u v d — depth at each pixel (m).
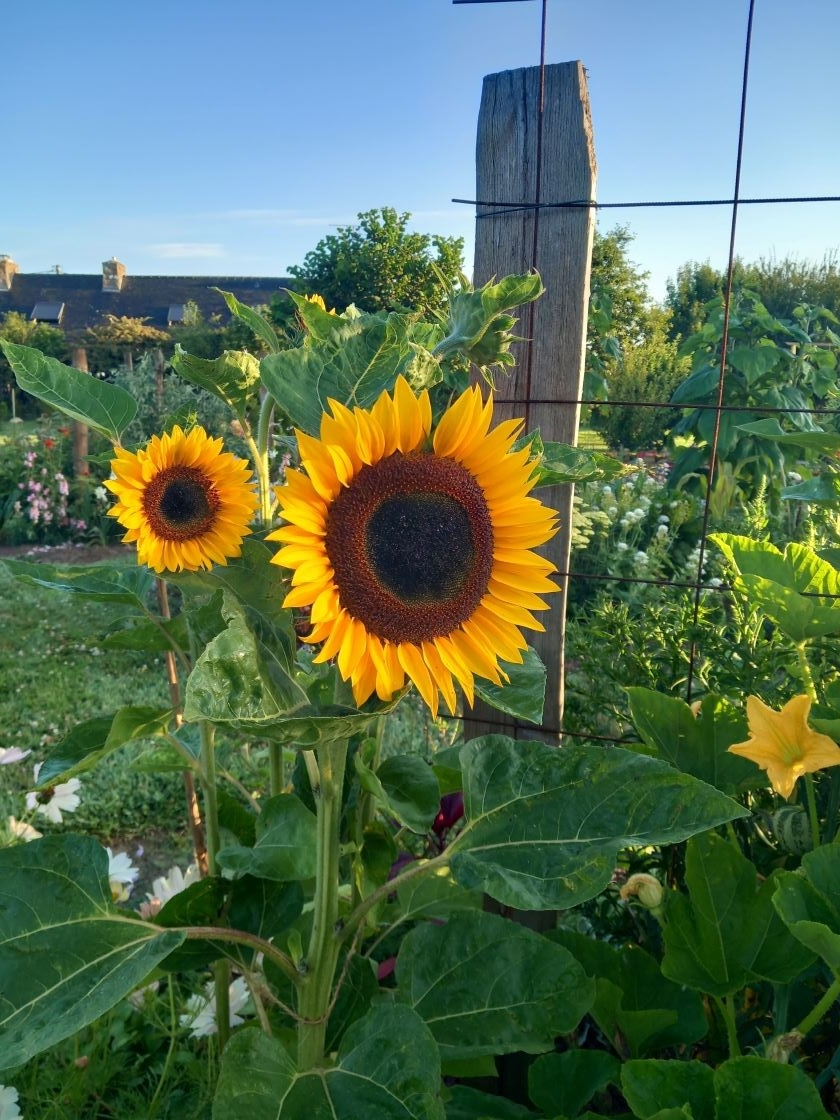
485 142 1.97
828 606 1.88
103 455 1.76
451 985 1.48
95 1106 1.99
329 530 1.15
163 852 3.57
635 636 2.42
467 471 1.23
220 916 1.64
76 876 1.34
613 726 2.41
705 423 5.93
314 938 1.44
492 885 1.23
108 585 1.82
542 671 1.44
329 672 1.72
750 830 1.98
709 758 1.89
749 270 15.01
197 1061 2.08
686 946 1.56
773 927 1.54
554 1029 1.42
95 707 4.93
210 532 1.50
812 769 1.60
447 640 1.22
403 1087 1.18
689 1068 1.28
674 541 6.42
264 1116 1.17
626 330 16.77
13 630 6.42
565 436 1.99
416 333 1.60
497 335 1.47
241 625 1.10
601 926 2.06
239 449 7.87
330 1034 1.60
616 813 1.28
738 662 2.37
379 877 1.91
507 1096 1.97
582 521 5.96
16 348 1.68
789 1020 1.71
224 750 3.45
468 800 1.36
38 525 10.00
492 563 1.24
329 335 1.31
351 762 1.76
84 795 3.87
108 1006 1.14
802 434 1.92
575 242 1.93
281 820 1.60
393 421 1.17
